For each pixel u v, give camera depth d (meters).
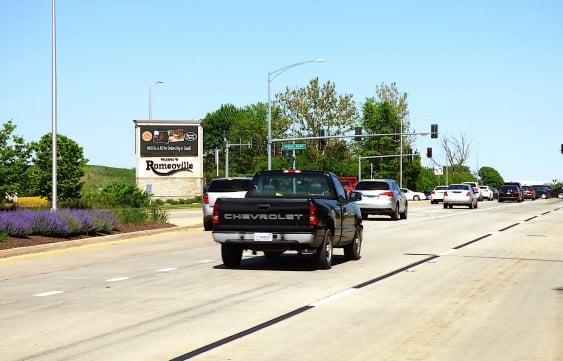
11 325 10.02
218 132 168.75
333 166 102.75
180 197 75.56
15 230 22.69
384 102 116.56
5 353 8.34
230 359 8.03
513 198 84.94
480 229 31.84
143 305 11.66
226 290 13.35
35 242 22.67
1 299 12.36
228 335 9.31
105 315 10.78
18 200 71.50
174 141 75.50
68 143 73.44
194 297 12.51
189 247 23.28
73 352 8.38
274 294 12.84
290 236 15.98
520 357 8.17
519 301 12.12
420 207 63.88
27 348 8.59
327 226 16.72
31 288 13.73
